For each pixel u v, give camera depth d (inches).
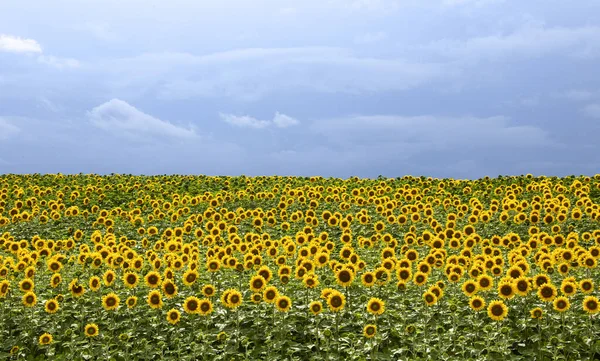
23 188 1220.5
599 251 534.3
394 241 631.2
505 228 821.9
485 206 976.9
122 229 879.7
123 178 1373.0
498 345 408.5
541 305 470.3
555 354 391.5
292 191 1031.6
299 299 497.7
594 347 400.2
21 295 537.3
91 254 589.9
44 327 466.0
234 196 1071.6
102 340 443.2
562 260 539.5
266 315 463.5
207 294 452.8
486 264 526.3
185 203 996.6
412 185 1178.0
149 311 484.7
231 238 652.1
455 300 483.8
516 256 519.2
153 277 483.8
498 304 410.3
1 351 432.1
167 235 709.3
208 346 416.2
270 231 840.9
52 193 1130.0
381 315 461.1
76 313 486.0
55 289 550.3
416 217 791.1
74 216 957.2
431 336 427.5
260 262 536.7
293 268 614.2
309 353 415.8
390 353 405.1
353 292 516.4
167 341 440.8
